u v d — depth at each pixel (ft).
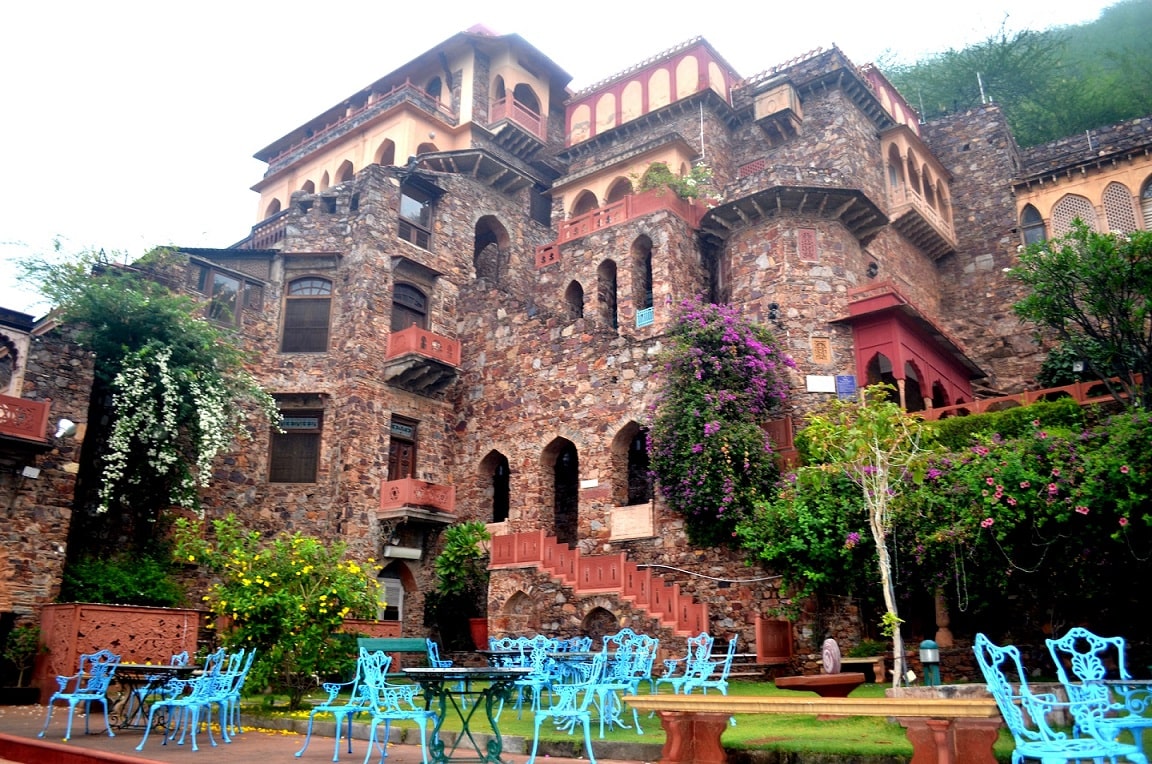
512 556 72.13
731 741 30.55
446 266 93.86
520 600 70.95
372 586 53.93
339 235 88.58
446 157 98.43
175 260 78.23
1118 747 20.44
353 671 55.01
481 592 78.84
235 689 37.01
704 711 26.58
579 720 39.01
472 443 87.71
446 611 78.18
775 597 62.80
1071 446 49.85
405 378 84.74
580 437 78.89
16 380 61.57
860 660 48.62
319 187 127.13
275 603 45.47
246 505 78.38
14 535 59.16
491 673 27.53
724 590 65.41
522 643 50.37
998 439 55.26
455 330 92.99
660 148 97.86
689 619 60.34
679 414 69.36
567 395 81.10
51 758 32.78
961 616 59.41
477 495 85.66
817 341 75.61
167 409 67.51
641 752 30.68
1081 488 46.65
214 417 69.62
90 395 67.62
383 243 87.66
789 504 59.52
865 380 73.61
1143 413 47.62
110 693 54.60
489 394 87.81
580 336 81.82
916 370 75.72
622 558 64.85
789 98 97.71
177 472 69.36
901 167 97.55
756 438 66.74
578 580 67.00
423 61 125.39
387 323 86.22
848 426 50.26
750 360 70.90
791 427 69.26
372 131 119.44
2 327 61.93
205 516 74.79
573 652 48.55
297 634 45.52
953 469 53.93
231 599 46.52
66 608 54.70
